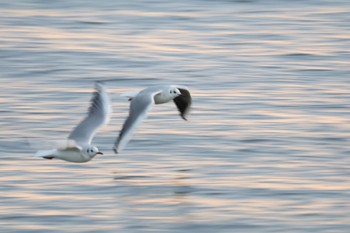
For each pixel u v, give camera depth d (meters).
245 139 20.33
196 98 23.91
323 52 29.17
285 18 34.00
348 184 17.52
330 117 22.19
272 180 17.73
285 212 16.12
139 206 16.48
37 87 24.98
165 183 17.56
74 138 13.28
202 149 19.66
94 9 35.22
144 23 33.12
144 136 20.41
